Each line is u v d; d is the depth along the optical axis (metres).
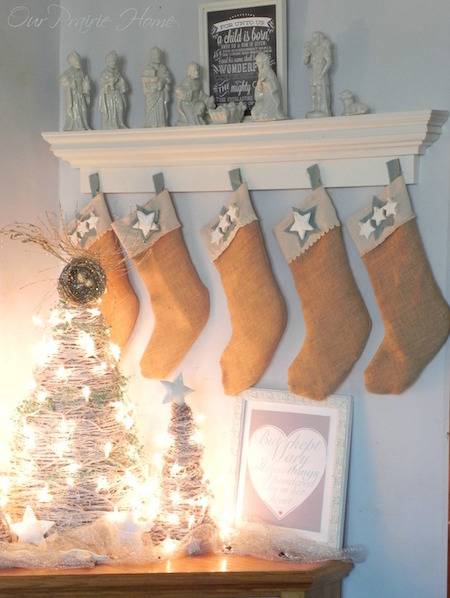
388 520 2.60
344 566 2.56
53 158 2.95
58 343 2.60
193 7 2.81
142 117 2.88
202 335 2.82
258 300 2.68
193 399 2.83
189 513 2.57
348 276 2.60
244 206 2.68
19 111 2.81
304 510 2.63
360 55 2.61
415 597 2.57
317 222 2.60
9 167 2.78
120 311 2.86
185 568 2.42
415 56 2.54
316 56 2.59
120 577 2.36
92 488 2.53
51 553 2.39
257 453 2.71
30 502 2.53
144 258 2.79
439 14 2.51
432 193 2.52
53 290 2.96
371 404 2.62
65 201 2.96
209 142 2.69
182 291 2.77
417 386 2.56
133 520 2.46
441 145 2.50
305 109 2.69
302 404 2.67
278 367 2.73
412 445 2.57
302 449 2.65
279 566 2.46
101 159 2.84
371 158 2.56
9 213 2.78
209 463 2.81
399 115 2.45
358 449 2.63
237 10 2.72
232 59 2.74
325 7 2.65
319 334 2.61
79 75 2.87
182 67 2.83
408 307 2.51
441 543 2.54
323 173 2.62
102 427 2.57
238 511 2.71
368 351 2.62
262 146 2.64
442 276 2.52
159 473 2.66
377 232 2.53
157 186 2.80
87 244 2.86
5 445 2.76
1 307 2.75
